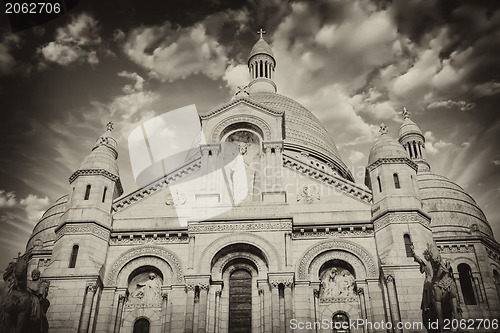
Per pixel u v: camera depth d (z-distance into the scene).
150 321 37.41
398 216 38.50
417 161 57.94
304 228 39.41
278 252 38.09
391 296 35.44
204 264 37.97
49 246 47.91
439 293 32.22
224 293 38.00
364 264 38.12
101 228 39.62
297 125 64.94
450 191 52.16
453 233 48.03
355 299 37.56
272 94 72.12
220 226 39.44
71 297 36.03
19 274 33.25
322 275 38.56
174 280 38.06
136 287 38.75
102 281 38.00
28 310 32.66
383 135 43.66
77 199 40.62
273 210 40.12
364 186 42.31
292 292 36.75
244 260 39.09
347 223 39.38
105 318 36.81
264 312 36.56
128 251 39.41
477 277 43.66
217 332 36.47
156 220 40.78
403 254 36.75
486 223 51.16
